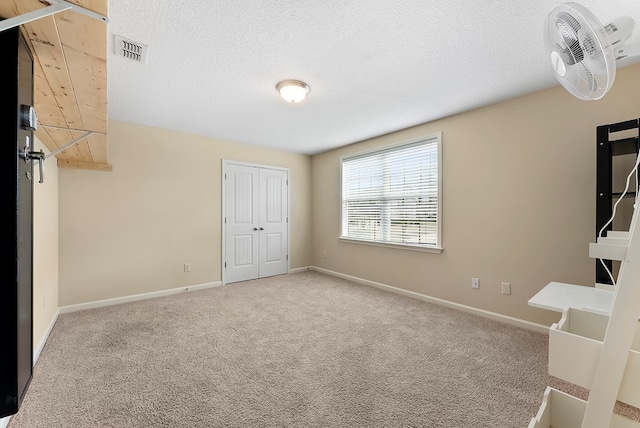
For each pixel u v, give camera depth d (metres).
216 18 1.55
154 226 3.54
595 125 2.21
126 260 3.34
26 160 1.03
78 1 0.78
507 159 2.69
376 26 1.63
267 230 4.65
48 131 1.93
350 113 3.03
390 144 3.79
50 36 0.92
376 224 4.04
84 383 1.71
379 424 1.39
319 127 3.54
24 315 1.02
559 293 1.68
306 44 1.80
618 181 2.08
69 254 2.98
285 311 3.00
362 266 4.22
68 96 1.38
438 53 1.91
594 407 0.65
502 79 2.28
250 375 1.81
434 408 1.50
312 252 5.24
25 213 1.03
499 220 2.74
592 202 2.23
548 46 1.03
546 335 2.40
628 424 0.74
